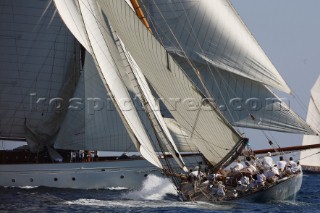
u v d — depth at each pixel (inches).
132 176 5605.3
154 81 5034.5
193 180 4987.7
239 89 5674.2
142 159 5600.4
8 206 4945.9
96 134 5693.9
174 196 5295.3
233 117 5679.1
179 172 5349.4
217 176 4975.4
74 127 5738.2
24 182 5654.5
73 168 5644.7
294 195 5103.3
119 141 5664.4
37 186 5649.6
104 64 4995.1
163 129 5049.2
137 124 4950.8
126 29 4926.2
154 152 4987.7
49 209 4852.4
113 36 5000.0
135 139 4928.6
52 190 5551.2
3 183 5669.3
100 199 5172.2
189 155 5452.8
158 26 5767.7
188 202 4950.8
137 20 4857.3
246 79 5659.5
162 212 4690.0
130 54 5014.8
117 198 5221.5
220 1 5733.3
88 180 5625.0
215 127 5078.7
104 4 4948.3
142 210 4744.1
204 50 5723.4
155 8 5777.6
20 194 5369.1
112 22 4968.0
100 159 5753.0
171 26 5762.8
